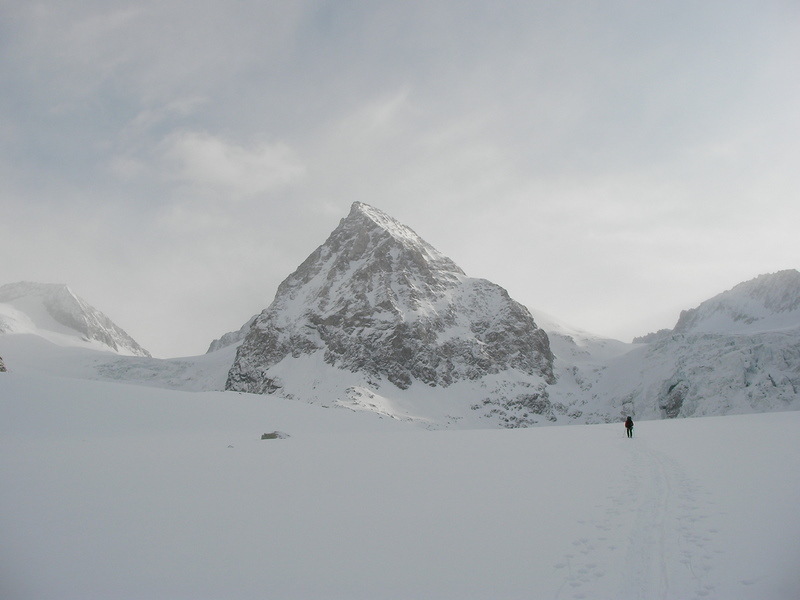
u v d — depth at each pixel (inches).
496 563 626.8
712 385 6653.5
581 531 721.6
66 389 3115.2
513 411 7834.6
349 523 786.2
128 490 1013.2
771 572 562.9
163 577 609.6
